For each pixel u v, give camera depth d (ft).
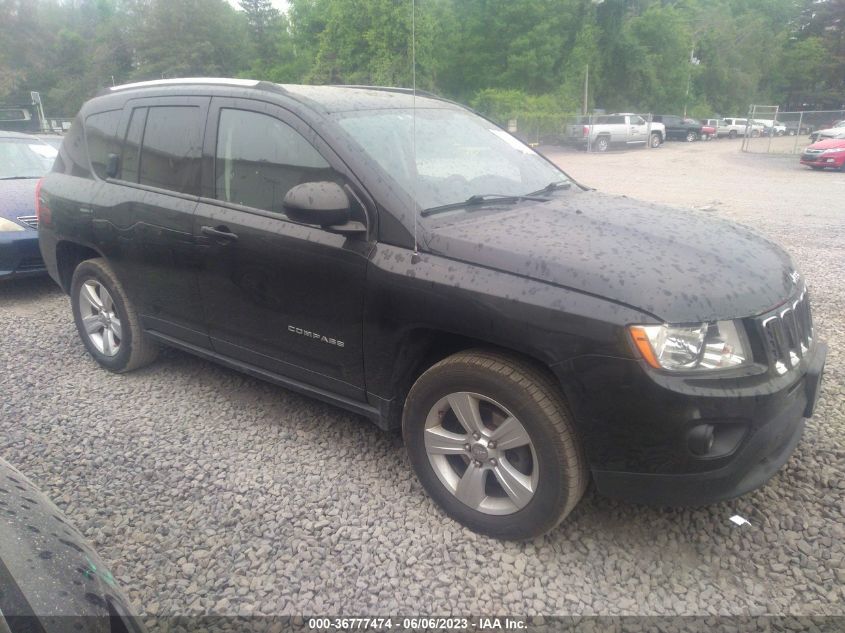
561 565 8.77
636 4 174.70
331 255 9.84
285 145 10.70
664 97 171.22
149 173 12.90
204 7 195.93
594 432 7.98
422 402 9.42
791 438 9.12
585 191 12.61
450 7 133.08
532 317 8.06
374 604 8.16
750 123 108.06
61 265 15.56
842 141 67.51
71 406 13.37
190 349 13.07
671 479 7.93
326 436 12.12
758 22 236.22
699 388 7.56
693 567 8.70
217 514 9.87
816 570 8.58
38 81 230.07
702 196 45.73
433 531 9.43
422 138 11.21
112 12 276.41
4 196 21.21
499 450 8.88
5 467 6.35
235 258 11.14
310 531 9.48
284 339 10.98
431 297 8.83
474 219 9.73
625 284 7.85
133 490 10.50
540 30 129.39
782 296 8.63
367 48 97.45
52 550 5.24
